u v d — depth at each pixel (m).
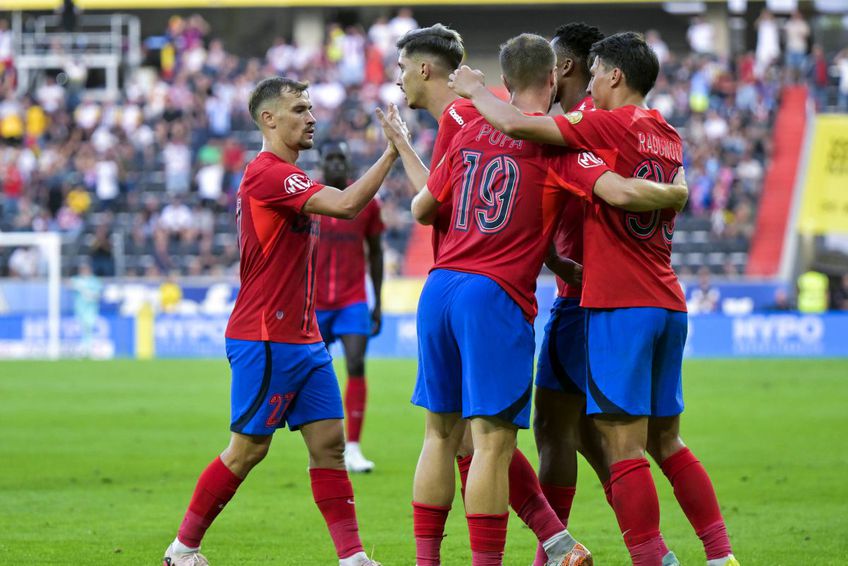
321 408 20.89
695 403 54.06
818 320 88.38
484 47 134.38
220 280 95.44
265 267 20.61
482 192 19.11
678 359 19.59
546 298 89.19
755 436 42.53
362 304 36.03
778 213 105.69
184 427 45.72
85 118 116.69
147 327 90.25
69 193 106.88
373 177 20.39
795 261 105.56
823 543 24.33
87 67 129.00
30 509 28.50
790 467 35.16
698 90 114.88
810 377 67.75
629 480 18.72
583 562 19.70
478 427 18.89
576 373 20.81
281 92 21.08
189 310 94.69
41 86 126.44
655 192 18.33
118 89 129.62
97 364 79.44
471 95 19.06
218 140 113.88
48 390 60.88
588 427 21.34
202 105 117.62
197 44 124.06
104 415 49.75
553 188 19.02
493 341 18.69
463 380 18.98
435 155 20.38
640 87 19.62
